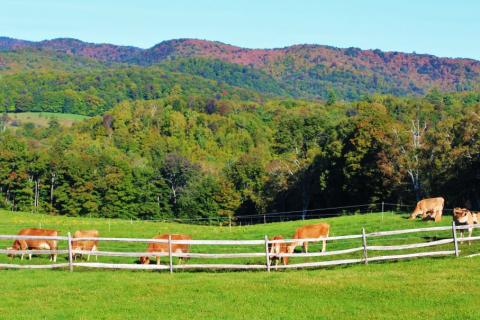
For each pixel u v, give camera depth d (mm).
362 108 98875
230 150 130375
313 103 181125
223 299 18016
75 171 91438
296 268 23172
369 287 18891
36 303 17859
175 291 19156
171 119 138125
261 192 82062
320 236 26672
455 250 23391
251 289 19156
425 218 35312
